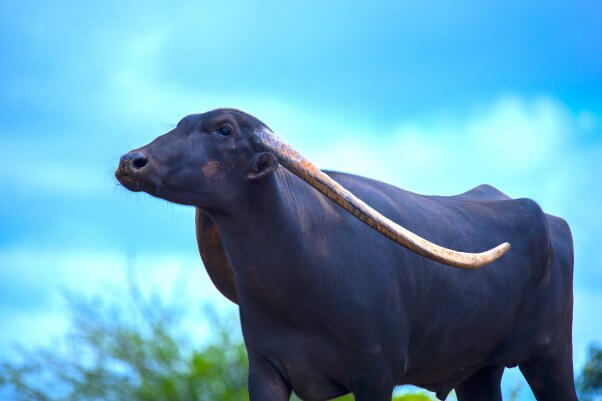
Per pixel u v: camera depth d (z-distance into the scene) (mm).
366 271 9828
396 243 9930
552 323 11367
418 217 10500
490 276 10797
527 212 11328
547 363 11406
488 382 11500
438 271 10375
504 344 11180
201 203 9250
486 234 10977
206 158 9195
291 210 9477
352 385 9867
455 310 10516
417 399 15375
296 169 9227
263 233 9398
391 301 9953
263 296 9633
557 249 11602
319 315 9648
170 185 9117
